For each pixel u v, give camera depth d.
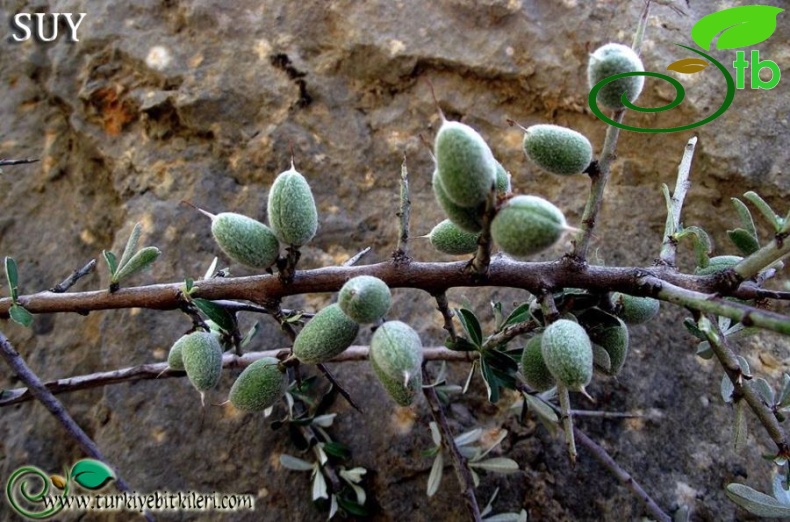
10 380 0.25
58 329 0.26
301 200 0.15
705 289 0.15
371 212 0.27
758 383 0.18
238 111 0.28
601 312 0.16
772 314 0.12
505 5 0.28
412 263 0.16
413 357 0.14
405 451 0.22
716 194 0.25
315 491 0.21
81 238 0.28
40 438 0.24
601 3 0.28
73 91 0.30
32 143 0.30
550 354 0.14
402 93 0.28
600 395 0.23
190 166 0.28
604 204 0.26
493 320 0.24
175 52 0.29
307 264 0.26
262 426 0.23
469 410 0.23
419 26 0.28
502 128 0.27
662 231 0.25
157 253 0.17
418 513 0.21
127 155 0.28
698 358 0.23
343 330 0.15
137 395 0.24
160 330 0.25
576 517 0.21
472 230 0.14
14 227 0.28
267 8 0.30
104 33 0.30
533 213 0.13
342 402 0.23
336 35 0.29
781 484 0.18
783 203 0.24
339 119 0.28
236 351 0.17
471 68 0.28
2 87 0.31
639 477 0.21
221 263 0.26
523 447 0.22
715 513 0.21
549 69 0.27
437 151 0.13
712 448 0.22
